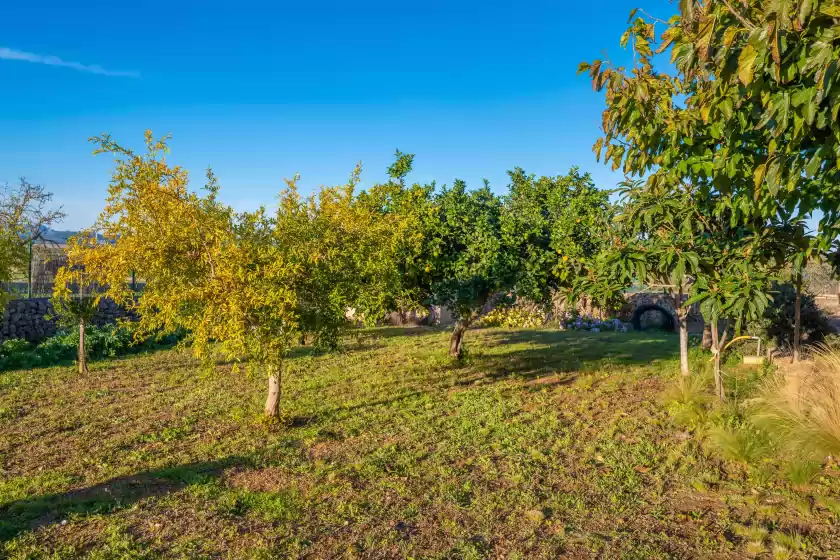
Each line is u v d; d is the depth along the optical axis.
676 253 6.57
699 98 4.48
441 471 5.73
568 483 5.40
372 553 4.13
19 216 15.73
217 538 4.38
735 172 4.55
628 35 4.85
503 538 4.33
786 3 2.89
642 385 9.68
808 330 12.18
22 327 14.59
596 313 20.03
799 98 3.34
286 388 9.96
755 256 6.72
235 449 6.61
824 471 5.37
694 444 6.39
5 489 5.41
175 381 10.65
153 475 5.78
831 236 4.69
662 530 4.40
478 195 10.98
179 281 6.96
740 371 10.26
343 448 6.58
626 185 8.20
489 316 20.72
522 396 9.09
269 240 7.32
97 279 6.93
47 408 8.70
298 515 4.79
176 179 6.68
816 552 3.97
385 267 7.64
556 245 10.00
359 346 14.95
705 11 3.92
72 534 4.46
